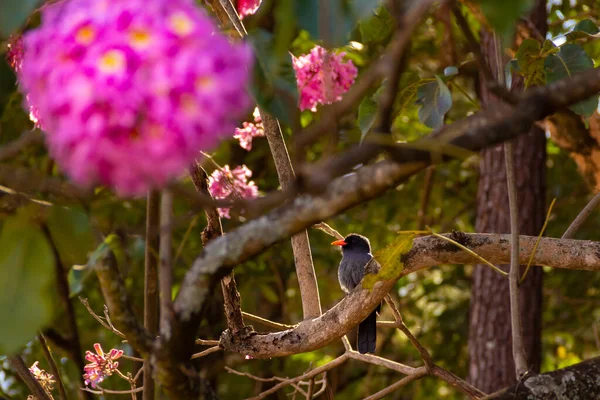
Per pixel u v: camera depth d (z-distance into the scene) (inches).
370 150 126.0
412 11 117.2
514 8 111.1
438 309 794.2
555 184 730.8
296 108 147.0
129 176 96.5
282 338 257.9
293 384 296.5
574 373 188.4
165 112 93.4
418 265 240.7
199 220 573.6
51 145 100.0
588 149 374.6
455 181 751.7
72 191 137.8
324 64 209.8
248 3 257.6
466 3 145.7
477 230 550.3
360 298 244.4
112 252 146.7
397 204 740.0
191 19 97.6
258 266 623.5
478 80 500.4
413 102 247.6
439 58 577.0
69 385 445.1
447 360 754.2
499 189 541.6
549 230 708.0
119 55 94.3
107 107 94.0
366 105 232.4
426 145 130.6
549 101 135.7
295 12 125.1
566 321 717.9
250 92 143.1
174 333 151.3
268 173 646.5
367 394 751.1
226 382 637.9
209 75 95.5
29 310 131.0
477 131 132.3
